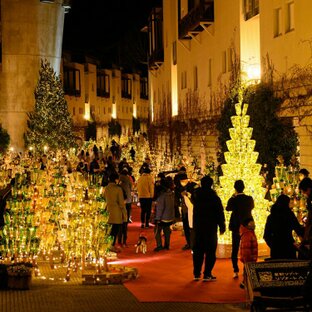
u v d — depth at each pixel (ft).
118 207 61.87
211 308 40.04
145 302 41.75
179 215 75.97
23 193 51.37
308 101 70.28
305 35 71.56
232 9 100.83
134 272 49.37
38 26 178.50
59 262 56.13
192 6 130.31
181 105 141.28
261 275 33.99
